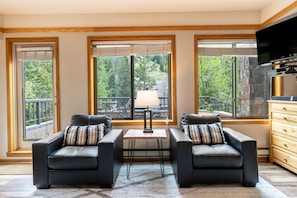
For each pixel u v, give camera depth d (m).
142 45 4.51
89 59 4.46
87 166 3.18
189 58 4.41
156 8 4.20
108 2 3.90
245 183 3.17
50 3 3.92
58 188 3.21
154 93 3.92
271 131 4.19
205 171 3.18
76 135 3.69
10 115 4.47
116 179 3.48
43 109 4.66
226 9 4.30
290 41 3.46
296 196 2.89
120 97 4.65
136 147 4.45
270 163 4.21
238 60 4.58
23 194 3.04
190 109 4.44
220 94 4.60
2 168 4.11
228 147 3.42
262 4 4.09
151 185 3.27
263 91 4.57
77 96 4.48
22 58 4.56
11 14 4.40
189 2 3.94
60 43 4.45
